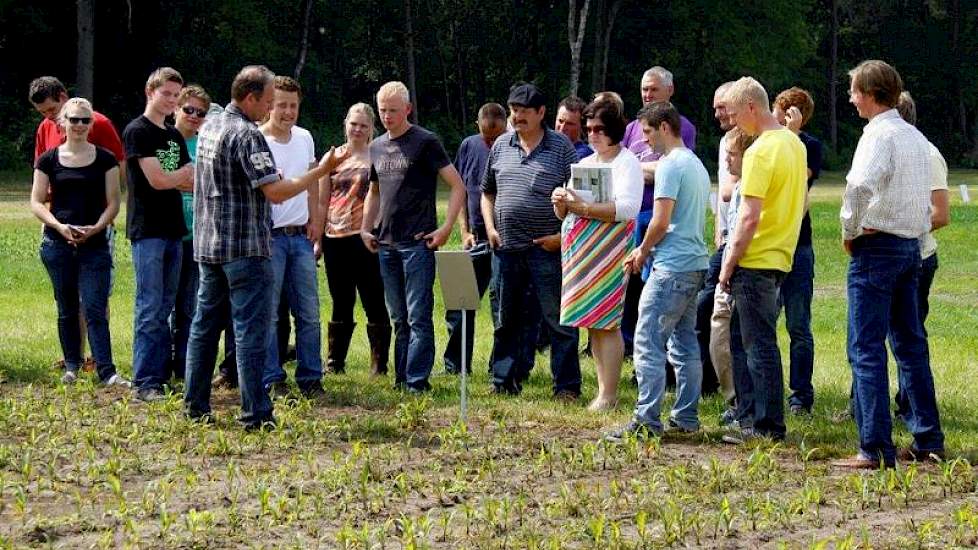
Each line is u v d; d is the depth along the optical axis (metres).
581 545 5.86
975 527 6.09
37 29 44.31
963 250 22.73
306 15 44.75
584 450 7.30
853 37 72.81
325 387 9.72
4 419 8.10
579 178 8.63
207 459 7.38
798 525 6.25
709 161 57.41
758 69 57.81
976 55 71.88
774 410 7.87
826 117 70.50
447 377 10.40
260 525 6.09
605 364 8.91
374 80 54.53
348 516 6.26
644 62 57.00
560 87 56.84
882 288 7.25
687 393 8.21
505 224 9.36
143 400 8.95
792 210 7.66
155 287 9.06
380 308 10.34
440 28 55.91
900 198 7.18
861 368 7.32
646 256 8.06
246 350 7.96
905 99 8.25
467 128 56.03
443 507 6.49
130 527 5.88
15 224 25.03
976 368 11.16
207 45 47.03
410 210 9.48
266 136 9.40
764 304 7.70
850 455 7.67
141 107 45.16
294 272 9.31
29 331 12.40
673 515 6.15
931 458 7.57
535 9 56.47
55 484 6.78
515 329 9.61
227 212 7.87
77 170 9.49
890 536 6.08
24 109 44.62
